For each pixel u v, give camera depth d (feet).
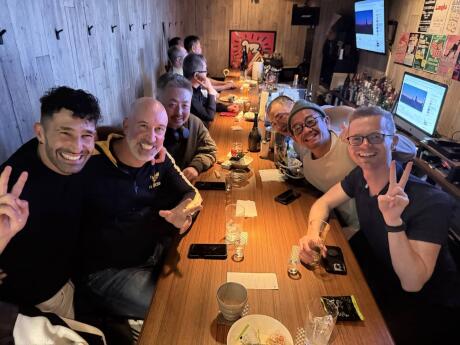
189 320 3.24
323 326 3.09
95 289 4.55
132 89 10.60
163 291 3.58
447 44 9.04
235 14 18.72
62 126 3.43
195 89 9.57
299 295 3.58
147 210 5.02
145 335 3.07
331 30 15.52
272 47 19.30
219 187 5.93
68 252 4.25
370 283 5.09
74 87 6.70
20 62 4.94
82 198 4.36
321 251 4.14
